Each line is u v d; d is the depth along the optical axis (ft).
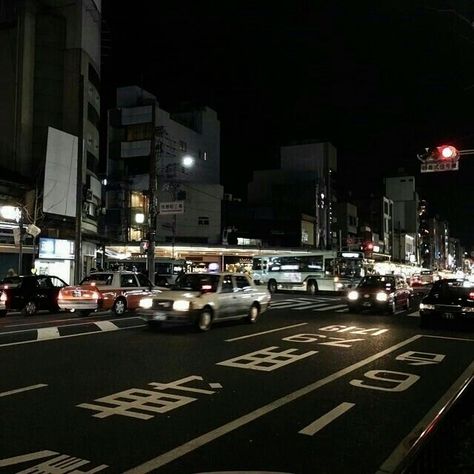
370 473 15.83
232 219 232.73
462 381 28.78
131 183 182.09
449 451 14.12
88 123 121.29
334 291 116.78
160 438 18.76
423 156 49.67
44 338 42.78
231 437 18.99
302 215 230.07
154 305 47.57
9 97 111.65
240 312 53.26
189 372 30.07
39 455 16.99
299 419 21.35
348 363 33.76
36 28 114.93
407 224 368.48
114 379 27.94
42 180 103.76
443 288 55.52
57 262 103.86
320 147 253.65
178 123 200.75
